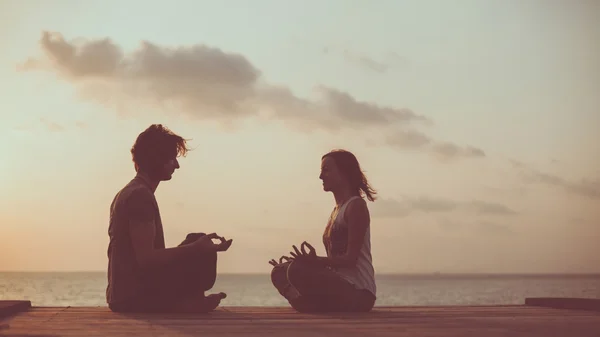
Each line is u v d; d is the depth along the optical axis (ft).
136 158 10.74
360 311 11.31
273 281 11.90
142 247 10.07
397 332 8.00
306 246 11.02
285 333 7.75
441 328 8.54
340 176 11.87
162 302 10.46
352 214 11.18
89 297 204.95
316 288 10.96
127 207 10.26
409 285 403.54
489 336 7.70
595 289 316.60
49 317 9.68
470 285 401.70
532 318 10.36
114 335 7.37
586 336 7.81
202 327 8.35
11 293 239.09
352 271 11.25
